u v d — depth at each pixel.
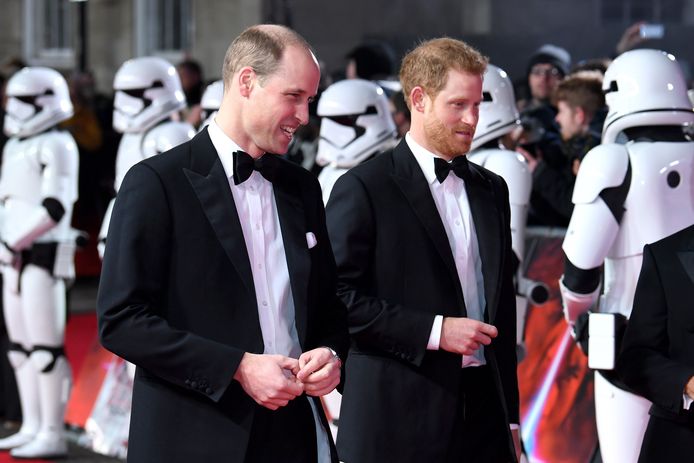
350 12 37.38
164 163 9.54
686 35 32.66
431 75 11.72
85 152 34.69
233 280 9.45
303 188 9.99
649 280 10.30
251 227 9.66
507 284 11.95
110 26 49.38
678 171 13.11
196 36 45.16
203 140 9.73
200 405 9.38
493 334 11.45
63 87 20.06
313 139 21.86
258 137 9.48
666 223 13.07
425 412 11.73
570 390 17.14
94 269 36.38
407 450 11.73
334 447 10.05
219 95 19.16
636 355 10.28
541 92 20.95
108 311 9.23
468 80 11.66
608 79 13.57
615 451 13.41
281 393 8.98
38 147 19.64
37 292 20.00
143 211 9.35
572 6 34.22
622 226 13.20
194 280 9.41
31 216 19.58
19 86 19.67
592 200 13.09
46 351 20.22
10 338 20.69
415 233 11.87
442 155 12.05
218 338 9.38
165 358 9.11
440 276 11.82
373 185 11.98
